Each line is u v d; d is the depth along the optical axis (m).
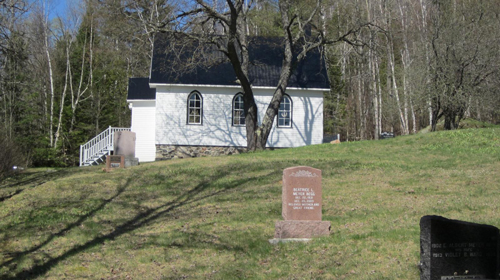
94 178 19.89
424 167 18.36
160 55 31.31
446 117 29.64
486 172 16.45
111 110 46.66
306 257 9.45
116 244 11.83
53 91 42.91
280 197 15.10
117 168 22.28
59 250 11.79
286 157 22.69
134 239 12.07
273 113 27.72
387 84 44.88
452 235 6.96
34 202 16.69
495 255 7.06
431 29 31.12
